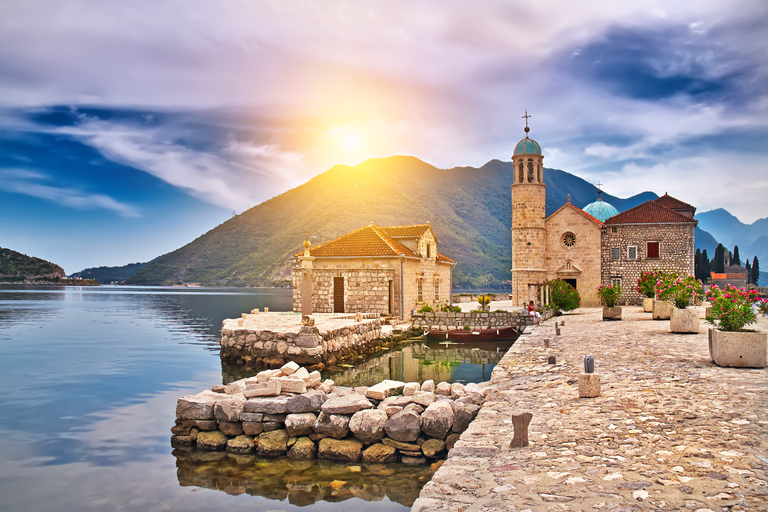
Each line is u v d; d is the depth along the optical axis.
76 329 51.69
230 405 14.04
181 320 63.97
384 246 44.72
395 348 35.47
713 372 12.67
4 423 17.17
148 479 12.23
